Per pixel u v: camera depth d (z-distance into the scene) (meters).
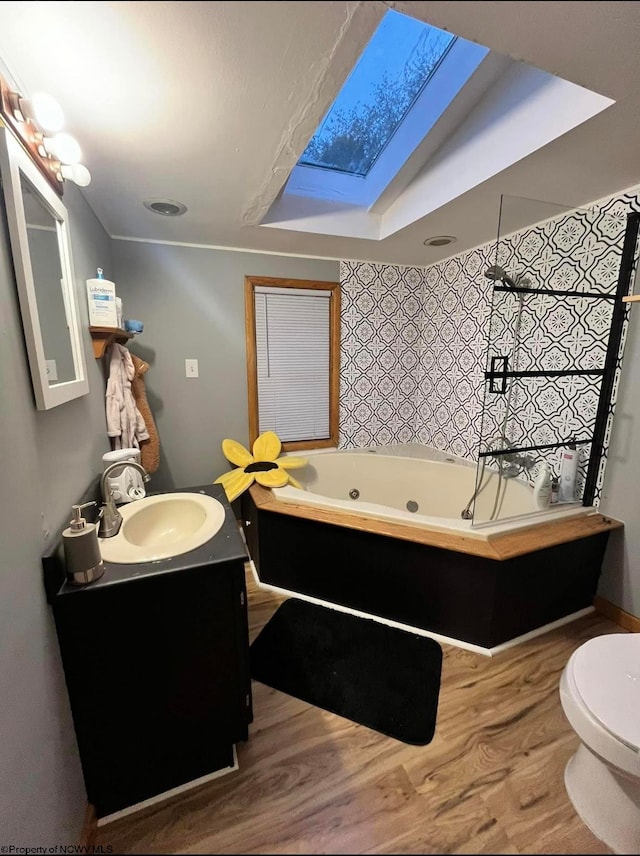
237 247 2.41
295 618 1.86
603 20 0.78
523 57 0.90
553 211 1.81
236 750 1.25
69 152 1.07
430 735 1.29
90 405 1.50
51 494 1.00
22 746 0.75
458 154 1.66
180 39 0.83
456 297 2.64
